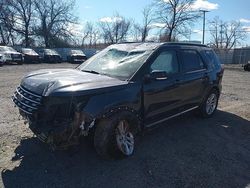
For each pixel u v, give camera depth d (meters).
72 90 4.16
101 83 4.59
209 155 5.21
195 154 5.21
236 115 8.04
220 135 6.31
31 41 56.22
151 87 5.20
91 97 4.27
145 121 5.24
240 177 4.50
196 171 4.59
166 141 5.74
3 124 6.31
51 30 56.50
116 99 4.50
